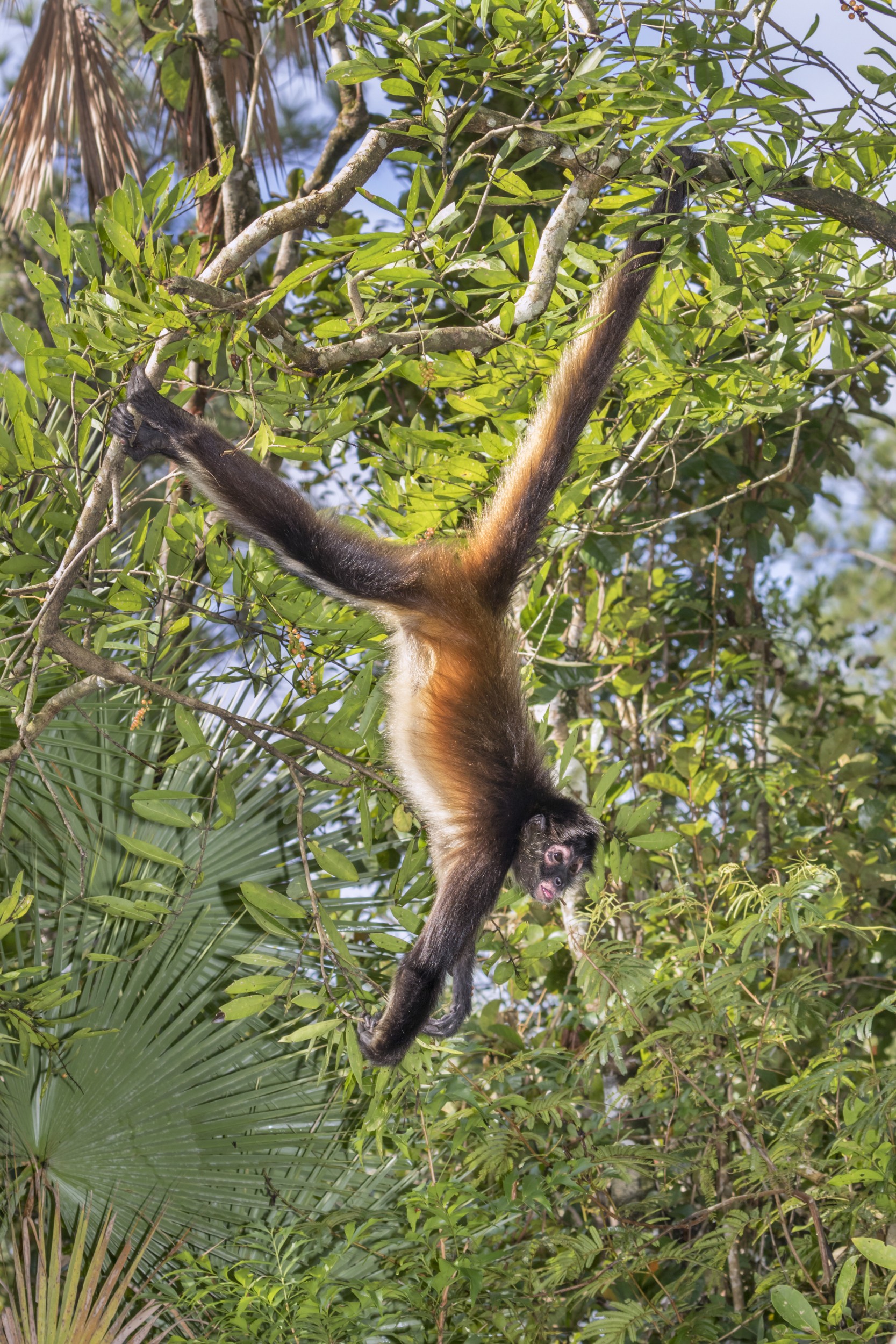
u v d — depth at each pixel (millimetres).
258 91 10016
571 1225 8398
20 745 5559
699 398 5863
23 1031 6000
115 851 7184
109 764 7254
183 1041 6902
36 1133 6602
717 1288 7281
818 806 9695
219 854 7242
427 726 5988
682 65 4957
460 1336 6477
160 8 10273
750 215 5172
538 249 6359
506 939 7387
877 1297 5488
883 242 5398
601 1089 8508
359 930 7430
